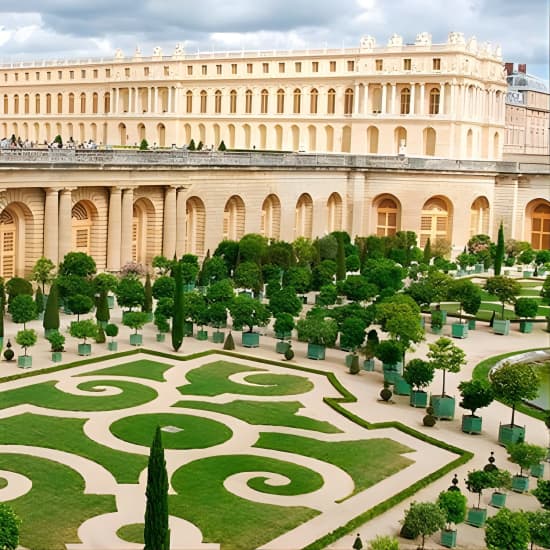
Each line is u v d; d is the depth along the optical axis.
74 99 188.88
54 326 66.94
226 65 164.62
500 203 130.00
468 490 42.28
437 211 125.75
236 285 87.38
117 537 36.03
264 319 67.88
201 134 169.00
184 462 44.38
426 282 80.88
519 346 73.81
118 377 58.09
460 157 143.75
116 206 88.19
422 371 55.00
